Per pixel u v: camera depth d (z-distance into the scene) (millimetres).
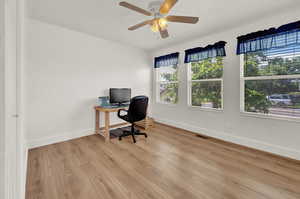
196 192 1474
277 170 1846
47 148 2492
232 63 2738
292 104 2156
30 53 2416
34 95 2484
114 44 3562
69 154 2283
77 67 2967
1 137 595
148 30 2854
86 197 1400
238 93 2678
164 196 1418
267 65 2383
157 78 4445
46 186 1547
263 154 2281
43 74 2561
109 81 3500
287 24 2068
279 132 2230
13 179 1000
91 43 3148
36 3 1938
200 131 3320
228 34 2779
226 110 2861
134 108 2779
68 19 2408
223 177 1719
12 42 1005
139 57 4160
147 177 1721
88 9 2100
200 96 3400
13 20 1063
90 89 3176
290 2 1902
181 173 1802
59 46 2713
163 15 2043
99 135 3186
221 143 2754
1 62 588
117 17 2334
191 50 3363
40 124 2564
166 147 2574
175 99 3988
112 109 2861
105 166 1951
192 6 2016
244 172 1813
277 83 2297
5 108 604
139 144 2709
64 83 2807
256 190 1496
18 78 1140
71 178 1688
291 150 2117
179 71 3738
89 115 3182
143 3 1936
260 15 2248
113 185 1576
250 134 2551
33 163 2002
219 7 2037
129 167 1933
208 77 3223
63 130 2834
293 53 2121
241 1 1897
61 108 2791
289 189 1508
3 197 604
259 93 2492
